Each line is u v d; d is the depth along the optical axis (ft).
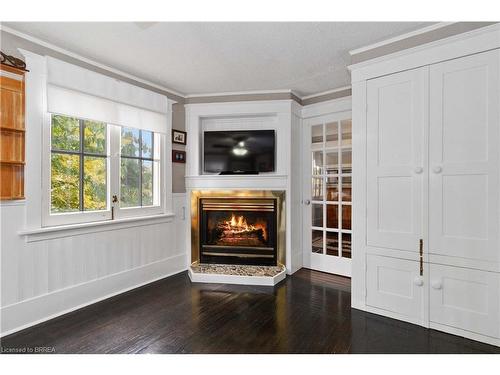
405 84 7.48
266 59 8.86
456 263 6.82
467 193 6.67
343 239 11.59
